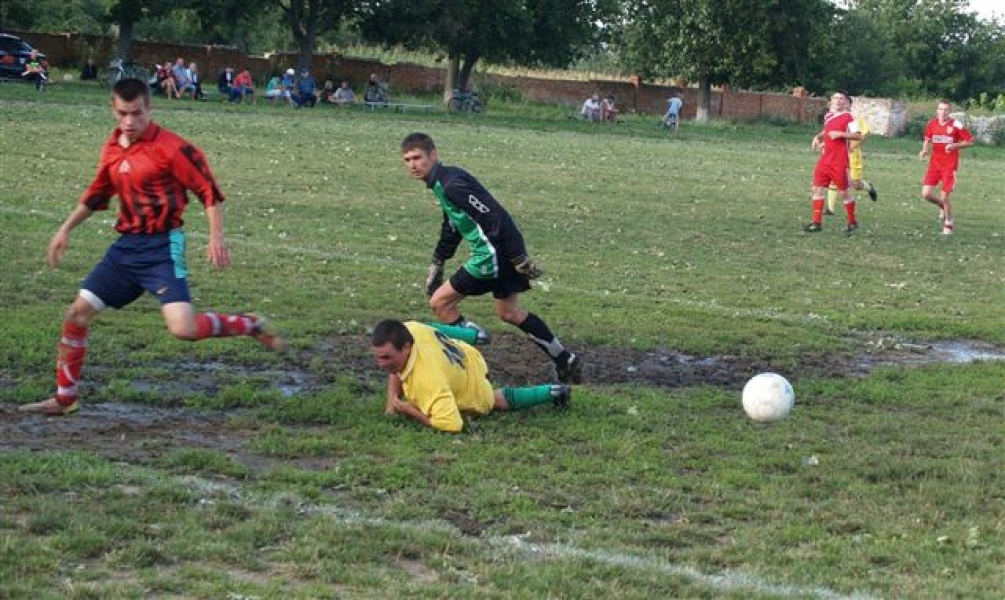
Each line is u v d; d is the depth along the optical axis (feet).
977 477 41.86
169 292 40.83
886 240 110.93
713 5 338.54
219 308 61.67
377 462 39.63
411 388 43.60
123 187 40.32
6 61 247.29
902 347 65.51
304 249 81.82
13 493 33.99
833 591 31.22
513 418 45.91
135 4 269.44
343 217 98.58
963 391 55.47
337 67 327.47
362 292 68.59
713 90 369.71
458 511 35.68
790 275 87.25
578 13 310.04
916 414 51.29
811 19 349.61
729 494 39.14
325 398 46.60
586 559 32.24
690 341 62.03
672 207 124.16
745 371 57.67
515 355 57.31
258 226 90.38
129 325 56.03
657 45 356.38
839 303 77.05
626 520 36.01
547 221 106.42
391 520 34.42
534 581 30.27
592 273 81.25
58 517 31.94
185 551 30.55
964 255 104.32
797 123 372.79
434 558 31.50
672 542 34.45
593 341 60.75
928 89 515.50
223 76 258.16
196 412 44.50
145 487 35.55
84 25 365.81
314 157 145.28
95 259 71.10
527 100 350.64
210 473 37.42
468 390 44.91
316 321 60.29
